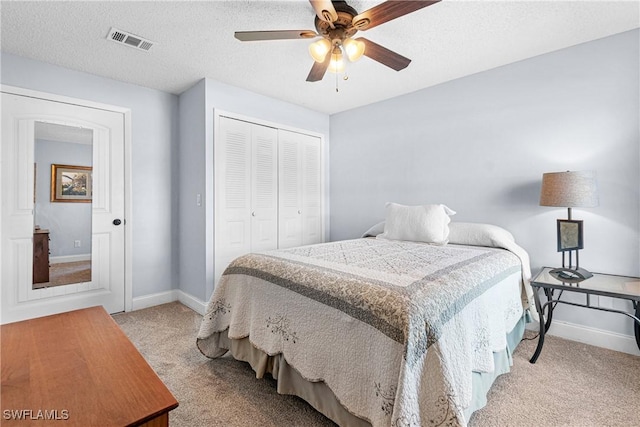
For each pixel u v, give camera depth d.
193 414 1.44
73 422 0.79
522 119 2.44
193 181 2.93
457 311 1.22
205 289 2.76
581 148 2.19
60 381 0.97
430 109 2.97
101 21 1.90
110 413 0.83
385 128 3.35
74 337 1.28
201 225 2.81
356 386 1.18
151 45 2.19
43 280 2.46
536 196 2.39
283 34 1.66
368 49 1.78
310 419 1.41
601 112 2.12
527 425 1.35
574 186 1.93
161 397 0.91
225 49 2.25
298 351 1.42
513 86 2.48
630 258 2.03
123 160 2.83
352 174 3.69
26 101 2.36
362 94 3.19
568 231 2.04
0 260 2.28
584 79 2.17
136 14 1.83
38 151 2.42
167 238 3.11
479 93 2.66
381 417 1.06
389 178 3.32
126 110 2.84
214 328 1.88
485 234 2.28
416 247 2.23
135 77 2.74
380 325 1.11
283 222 3.41
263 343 1.59
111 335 1.30
